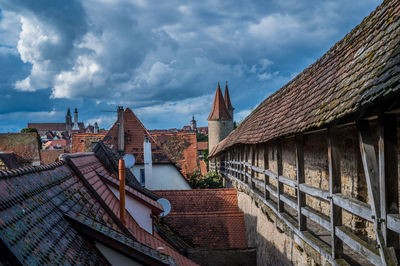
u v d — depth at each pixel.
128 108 26.27
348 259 5.53
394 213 3.91
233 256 13.62
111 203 7.34
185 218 16.19
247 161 14.69
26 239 3.29
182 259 7.84
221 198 18.44
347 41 6.81
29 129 66.25
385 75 3.98
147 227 8.51
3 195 3.54
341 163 6.40
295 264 8.33
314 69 8.19
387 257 3.86
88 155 9.10
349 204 4.83
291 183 7.66
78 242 4.55
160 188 24.59
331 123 5.09
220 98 52.56
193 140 32.09
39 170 5.05
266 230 11.81
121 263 5.07
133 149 24.44
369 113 4.24
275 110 10.13
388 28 5.10
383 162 3.95
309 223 7.93
